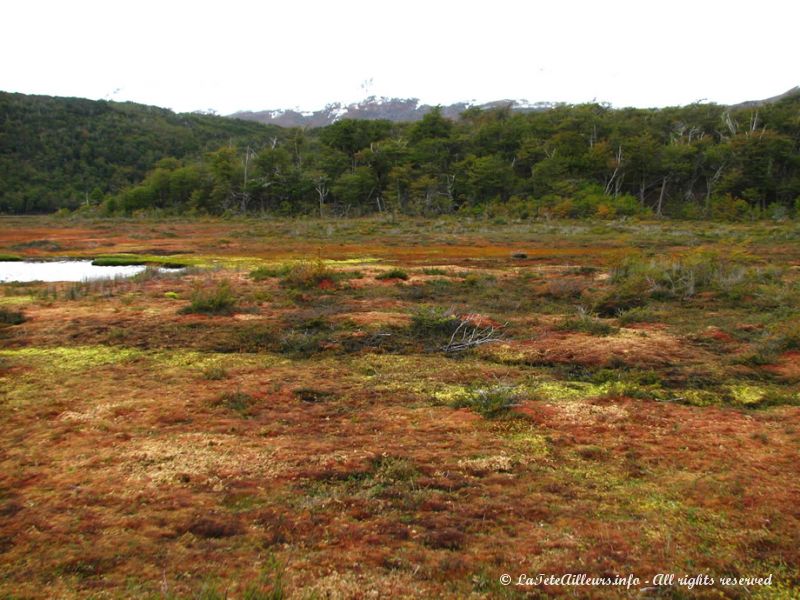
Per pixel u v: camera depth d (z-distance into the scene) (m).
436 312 13.21
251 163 71.31
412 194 62.47
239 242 35.56
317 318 13.46
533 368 10.36
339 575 4.32
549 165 62.16
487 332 12.62
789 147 60.50
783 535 4.95
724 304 15.68
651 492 5.74
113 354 10.80
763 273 19.47
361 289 18.30
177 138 122.81
